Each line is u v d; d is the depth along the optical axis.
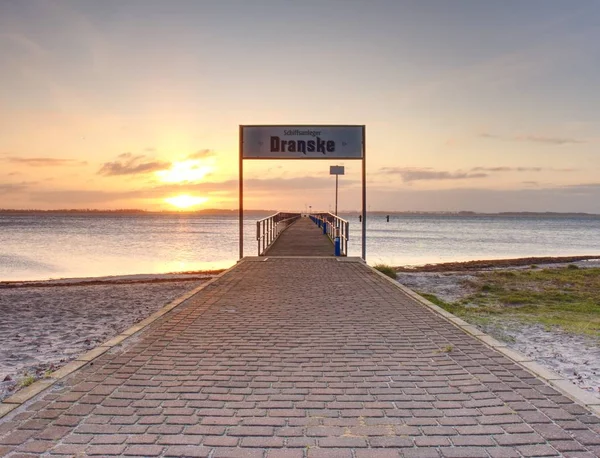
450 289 17.39
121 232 84.50
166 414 4.30
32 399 4.63
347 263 16.28
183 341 6.68
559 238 77.50
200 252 40.88
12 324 10.18
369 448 3.72
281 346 6.45
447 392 4.82
